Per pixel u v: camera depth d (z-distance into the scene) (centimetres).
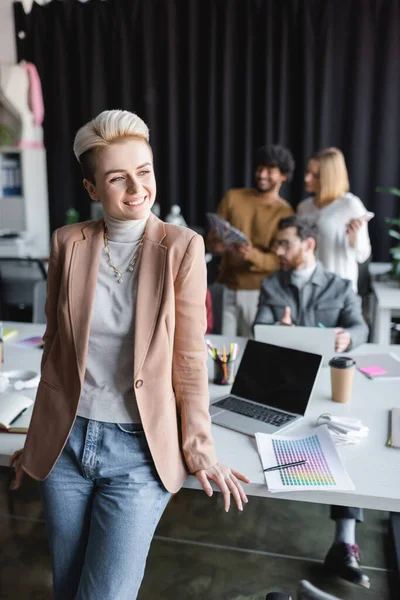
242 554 208
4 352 227
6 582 194
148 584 193
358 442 150
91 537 117
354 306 249
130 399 117
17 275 376
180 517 231
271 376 176
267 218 337
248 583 193
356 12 425
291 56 441
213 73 452
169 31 450
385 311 320
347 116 445
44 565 203
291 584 193
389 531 217
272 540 217
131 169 109
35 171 486
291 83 446
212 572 199
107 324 115
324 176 316
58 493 120
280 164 326
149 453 118
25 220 482
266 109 448
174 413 121
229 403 175
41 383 123
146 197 113
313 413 170
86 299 116
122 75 466
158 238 117
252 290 338
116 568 114
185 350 119
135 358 113
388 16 422
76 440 118
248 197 344
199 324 119
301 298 253
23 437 151
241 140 461
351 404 177
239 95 455
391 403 178
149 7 452
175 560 205
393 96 432
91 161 111
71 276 117
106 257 118
